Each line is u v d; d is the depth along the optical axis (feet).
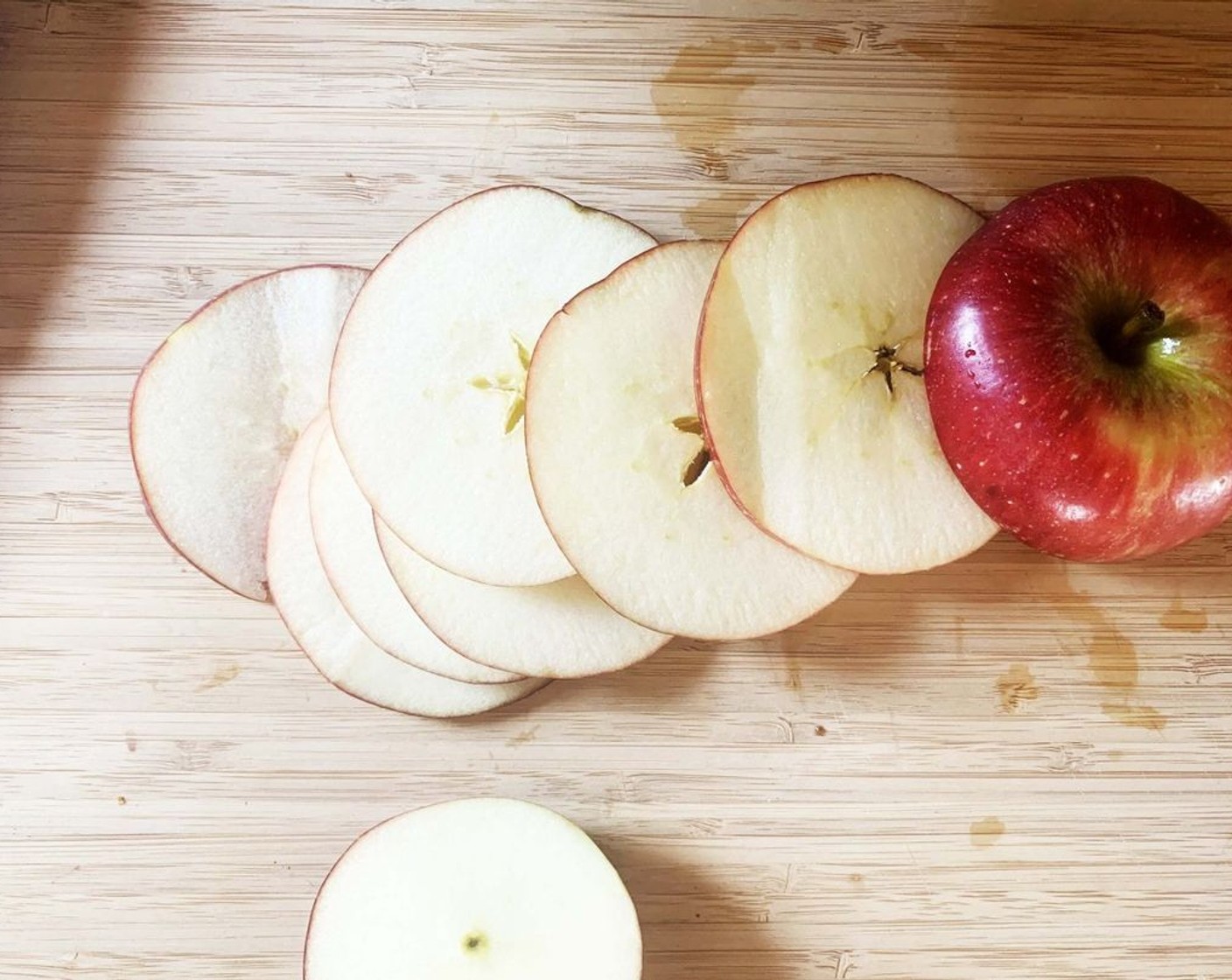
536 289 0.83
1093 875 0.89
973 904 0.88
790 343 0.79
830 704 0.88
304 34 0.89
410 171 0.89
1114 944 0.88
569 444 0.79
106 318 0.88
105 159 0.89
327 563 0.84
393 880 0.82
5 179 0.88
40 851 0.86
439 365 0.82
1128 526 0.73
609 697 0.88
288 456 0.87
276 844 0.87
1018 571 0.89
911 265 0.81
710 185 0.90
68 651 0.87
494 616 0.83
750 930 0.87
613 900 0.82
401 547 0.82
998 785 0.88
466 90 0.90
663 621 0.80
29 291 0.88
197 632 0.87
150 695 0.87
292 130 0.89
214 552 0.86
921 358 0.81
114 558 0.87
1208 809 0.89
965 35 0.90
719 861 0.87
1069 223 0.73
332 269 0.88
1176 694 0.89
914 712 0.88
